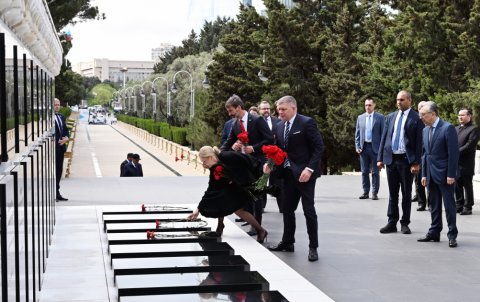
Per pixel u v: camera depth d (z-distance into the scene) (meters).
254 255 7.82
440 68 24.98
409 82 26.08
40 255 6.10
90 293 6.13
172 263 6.66
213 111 39.00
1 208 3.32
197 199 13.07
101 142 59.09
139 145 55.50
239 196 8.52
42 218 6.46
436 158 9.01
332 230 10.19
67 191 14.26
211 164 8.47
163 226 8.84
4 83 3.42
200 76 66.75
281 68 33.00
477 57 24.02
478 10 23.75
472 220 11.24
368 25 31.16
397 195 9.92
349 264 7.96
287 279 6.75
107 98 172.62
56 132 12.48
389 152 9.79
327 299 6.07
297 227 10.41
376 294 6.70
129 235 8.22
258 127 9.12
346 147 32.09
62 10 33.41
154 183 15.86
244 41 39.41
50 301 5.87
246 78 37.53
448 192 8.98
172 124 70.38
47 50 6.46
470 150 11.76
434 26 24.72
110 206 11.62
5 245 3.38
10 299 3.60
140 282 5.92
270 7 33.59
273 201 13.23
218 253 7.24
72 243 8.36
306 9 34.34
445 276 7.43
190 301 5.42
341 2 33.22
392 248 8.89
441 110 24.06
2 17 3.47
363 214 11.69
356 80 31.09
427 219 11.23
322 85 31.73
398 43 26.03
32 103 5.26
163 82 77.25
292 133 8.02
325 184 16.16
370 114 13.47
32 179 5.05
